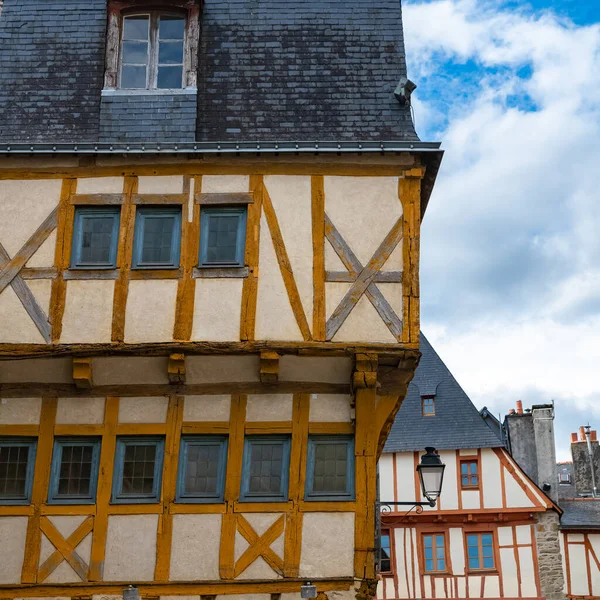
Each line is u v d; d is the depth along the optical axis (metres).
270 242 11.95
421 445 26.59
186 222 12.04
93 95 13.00
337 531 11.17
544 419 28.59
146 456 11.59
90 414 11.70
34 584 11.06
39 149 12.20
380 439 12.98
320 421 11.61
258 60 13.24
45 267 11.89
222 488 11.41
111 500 11.37
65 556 11.16
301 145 12.14
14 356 11.54
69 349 11.54
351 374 11.67
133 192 12.17
